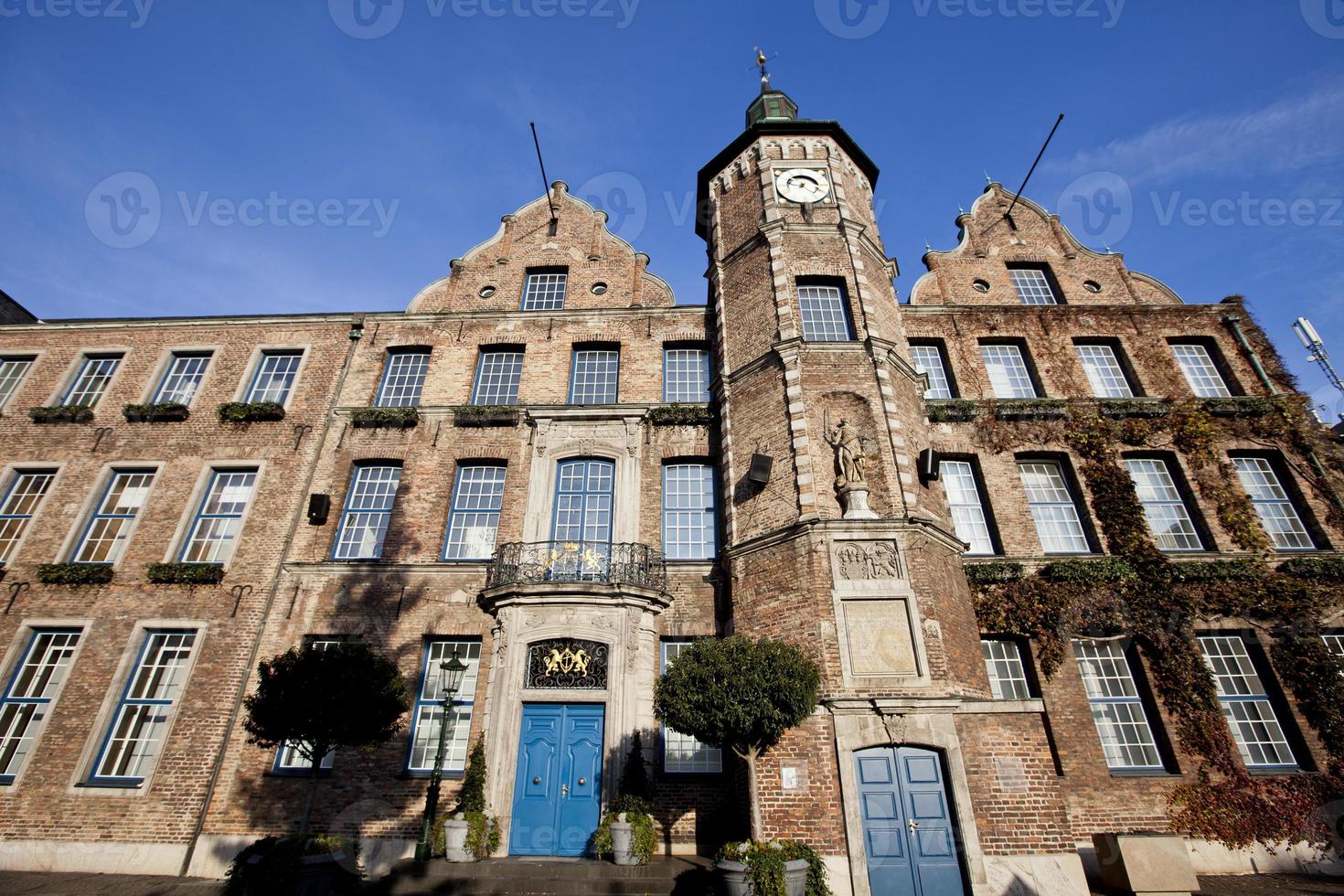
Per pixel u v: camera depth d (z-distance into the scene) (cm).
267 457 1518
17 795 1190
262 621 1323
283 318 1730
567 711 1174
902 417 1297
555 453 1466
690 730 918
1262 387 1557
